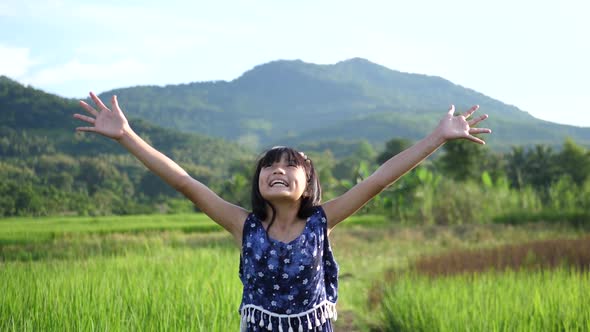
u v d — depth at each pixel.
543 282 9.94
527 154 60.84
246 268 3.86
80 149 142.00
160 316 6.19
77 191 96.56
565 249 16.20
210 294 7.57
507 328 6.78
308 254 3.78
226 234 27.58
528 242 19.09
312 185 3.87
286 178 3.70
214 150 166.25
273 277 3.77
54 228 32.66
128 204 84.00
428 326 7.67
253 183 3.89
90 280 8.59
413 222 32.69
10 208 70.81
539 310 7.21
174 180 3.87
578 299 7.65
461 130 3.74
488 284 9.76
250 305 3.84
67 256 19.75
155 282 8.49
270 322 3.78
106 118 3.84
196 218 44.97
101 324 5.74
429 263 15.59
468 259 15.77
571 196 33.22
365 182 3.87
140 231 32.09
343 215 3.91
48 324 5.99
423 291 9.54
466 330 6.80
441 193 33.50
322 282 3.89
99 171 105.38
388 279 13.55
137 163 118.56
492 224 29.81
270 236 3.83
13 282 8.15
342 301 12.17
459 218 32.03
